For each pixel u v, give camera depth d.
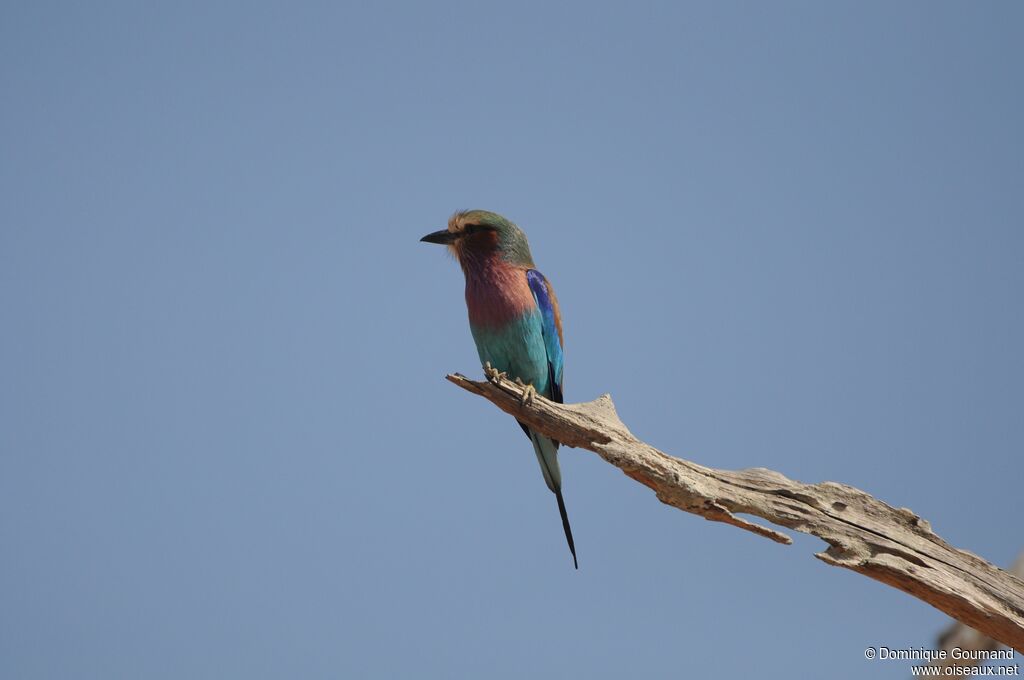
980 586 10.83
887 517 11.41
